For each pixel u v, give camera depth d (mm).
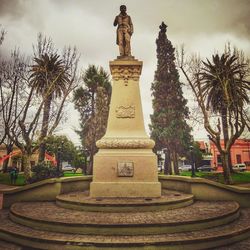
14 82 19547
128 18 12461
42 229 7070
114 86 11594
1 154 49812
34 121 21125
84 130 39375
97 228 6605
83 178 12984
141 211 8273
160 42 42250
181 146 39062
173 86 40188
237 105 23125
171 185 12797
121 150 10633
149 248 5992
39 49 23391
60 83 26469
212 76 27516
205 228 7086
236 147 52031
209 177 26453
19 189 10852
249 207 10398
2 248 6531
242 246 6520
